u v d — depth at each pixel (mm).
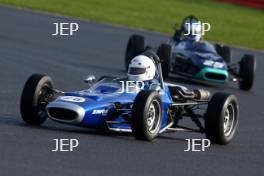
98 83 43062
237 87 76375
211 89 72188
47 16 109000
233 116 43625
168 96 43969
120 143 38750
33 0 121312
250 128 51625
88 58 81375
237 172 35156
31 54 77938
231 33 119062
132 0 136875
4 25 95938
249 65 73750
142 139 40406
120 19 116438
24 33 92250
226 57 76500
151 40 100750
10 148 34438
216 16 132125
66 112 39750
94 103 40188
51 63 73938
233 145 43469
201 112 58062
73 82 64750
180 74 73625
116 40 98000
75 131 41500
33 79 42062
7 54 75500
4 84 59438
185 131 47031
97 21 111812
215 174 34000
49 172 30453
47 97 42500
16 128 40312
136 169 33000
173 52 75125
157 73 44188
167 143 40906
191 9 135875
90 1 128875
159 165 34406
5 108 49094
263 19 136625
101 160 34000
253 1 148125
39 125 42469
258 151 42406
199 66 72500
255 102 66250
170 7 135000
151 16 123500
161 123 41406
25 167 30859
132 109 39812
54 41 90062
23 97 41656
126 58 74625
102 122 40500
